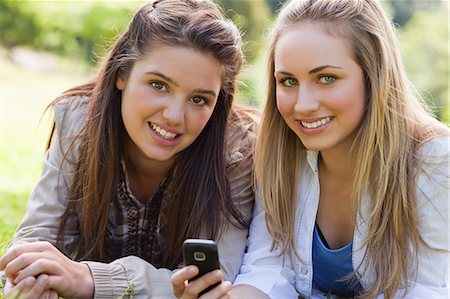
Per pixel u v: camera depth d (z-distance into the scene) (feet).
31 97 42.93
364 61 7.60
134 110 8.02
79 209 8.75
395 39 7.92
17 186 16.24
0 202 13.80
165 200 8.77
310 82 7.57
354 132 7.91
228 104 8.45
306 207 8.35
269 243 8.47
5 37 57.67
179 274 6.73
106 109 8.41
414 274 7.83
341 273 8.36
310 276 8.35
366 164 7.77
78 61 56.90
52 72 56.18
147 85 7.97
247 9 48.16
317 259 8.39
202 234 8.52
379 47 7.67
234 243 8.54
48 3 56.80
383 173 7.75
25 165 19.83
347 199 8.24
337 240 8.37
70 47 57.06
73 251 8.92
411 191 7.82
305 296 8.46
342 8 7.61
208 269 6.74
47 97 43.29
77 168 8.70
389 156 7.75
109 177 8.49
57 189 8.75
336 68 7.47
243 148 8.91
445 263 7.86
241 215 8.63
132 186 8.86
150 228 9.00
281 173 8.34
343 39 7.53
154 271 7.83
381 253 7.86
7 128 30.14
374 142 7.77
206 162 8.51
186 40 7.82
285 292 8.13
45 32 57.31
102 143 8.43
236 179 8.78
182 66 7.80
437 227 7.82
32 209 8.75
